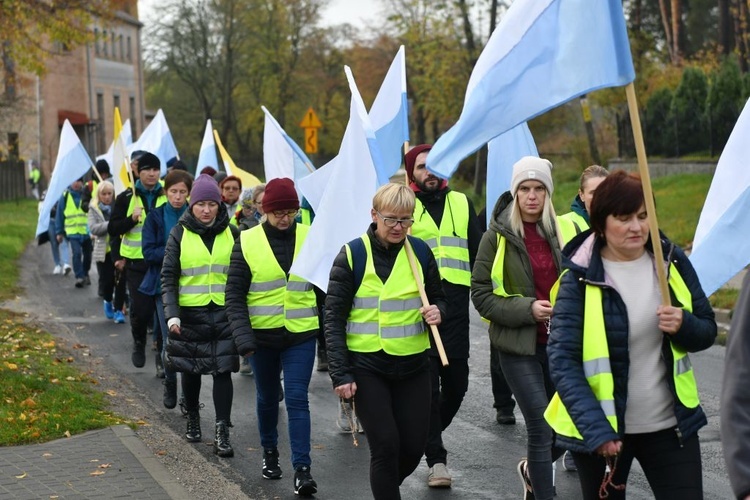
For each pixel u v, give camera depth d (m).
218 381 8.34
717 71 32.94
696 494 4.50
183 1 71.25
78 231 20.23
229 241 8.48
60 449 7.87
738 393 3.32
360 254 6.20
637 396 4.54
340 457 8.35
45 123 63.34
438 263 7.61
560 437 4.66
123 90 77.31
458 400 7.68
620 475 4.69
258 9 71.50
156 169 11.55
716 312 15.10
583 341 4.56
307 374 7.43
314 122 31.94
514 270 6.46
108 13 22.73
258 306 7.46
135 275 11.41
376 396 6.06
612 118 38.03
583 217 7.40
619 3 5.15
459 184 43.16
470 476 7.72
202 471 7.82
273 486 7.53
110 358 12.71
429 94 38.94
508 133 8.75
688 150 32.66
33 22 21.61
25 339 12.90
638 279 4.61
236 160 77.31
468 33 37.12
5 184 54.53
